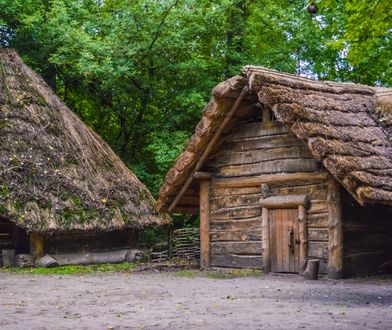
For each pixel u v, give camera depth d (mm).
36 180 15672
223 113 13805
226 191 14602
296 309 8156
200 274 13703
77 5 22188
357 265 12797
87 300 9188
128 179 18312
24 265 15531
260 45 24375
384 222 13555
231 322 7121
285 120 12227
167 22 21094
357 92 14945
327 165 11664
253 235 13984
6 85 17531
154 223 17734
